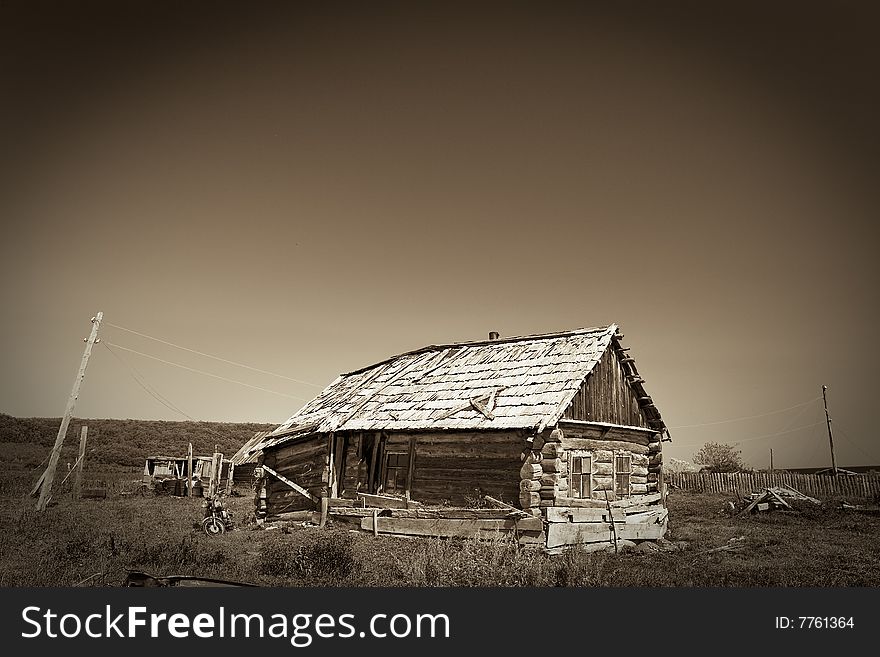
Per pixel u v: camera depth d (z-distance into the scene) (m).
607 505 19.92
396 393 24.52
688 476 45.84
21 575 13.78
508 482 19.92
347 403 25.66
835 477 38.56
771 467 61.03
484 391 21.97
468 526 18.94
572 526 18.56
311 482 24.14
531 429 19.34
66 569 14.42
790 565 16.94
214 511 22.94
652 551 19.44
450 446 21.28
